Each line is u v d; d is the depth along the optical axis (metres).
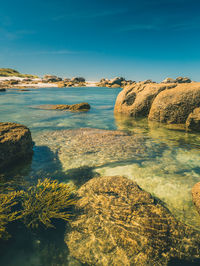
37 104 17.14
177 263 2.12
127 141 6.38
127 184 3.40
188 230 2.48
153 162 4.71
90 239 2.43
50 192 3.26
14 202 2.95
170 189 3.53
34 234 2.52
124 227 2.53
